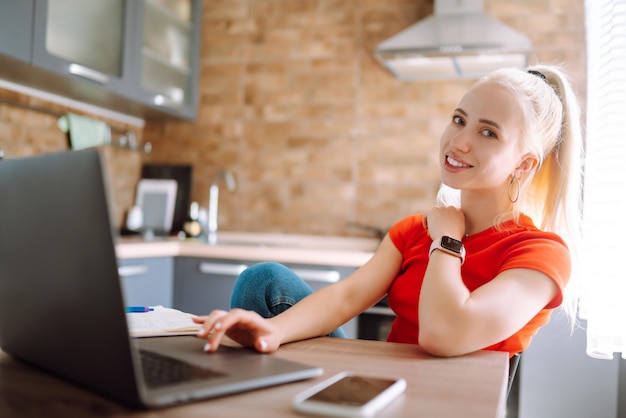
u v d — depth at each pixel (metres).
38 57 2.37
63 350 0.72
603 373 2.24
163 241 2.97
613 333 1.84
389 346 1.08
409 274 1.36
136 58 2.94
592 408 2.25
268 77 3.50
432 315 1.02
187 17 3.43
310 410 0.67
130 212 3.48
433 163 3.23
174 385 0.70
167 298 2.94
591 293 1.94
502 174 1.25
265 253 2.81
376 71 3.32
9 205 0.75
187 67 3.44
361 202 3.34
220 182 3.58
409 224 1.46
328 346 1.07
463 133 1.25
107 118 3.41
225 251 2.87
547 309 1.23
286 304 1.38
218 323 0.94
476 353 1.04
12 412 0.64
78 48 2.63
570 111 1.36
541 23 3.04
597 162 1.94
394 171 3.29
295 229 3.44
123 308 0.60
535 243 1.17
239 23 3.55
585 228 2.10
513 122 1.24
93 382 0.69
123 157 3.55
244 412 0.67
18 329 0.81
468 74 3.12
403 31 2.98
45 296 0.72
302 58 3.44
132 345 0.61
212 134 3.60
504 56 2.78
